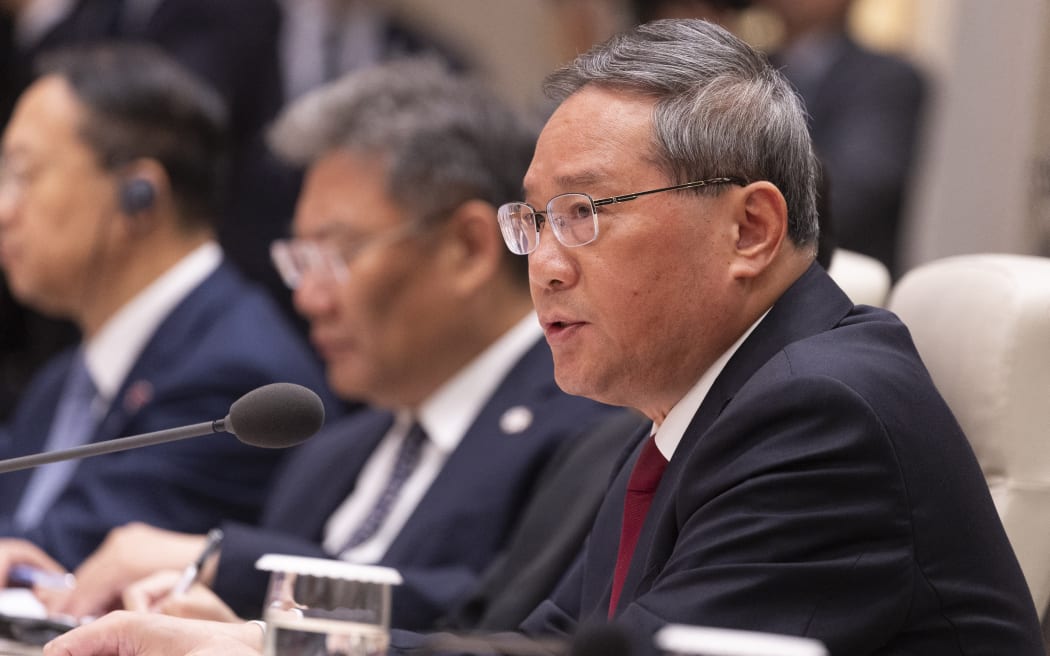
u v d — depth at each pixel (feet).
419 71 34.73
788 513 18.94
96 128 40.42
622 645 14.71
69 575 34.35
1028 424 23.29
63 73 41.14
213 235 42.19
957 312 24.25
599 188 20.89
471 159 33.58
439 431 33.68
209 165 41.50
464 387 33.83
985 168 52.60
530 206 21.52
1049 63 50.60
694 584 18.83
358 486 34.86
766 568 18.69
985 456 23.39
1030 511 23.16
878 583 18.85
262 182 51.03
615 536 23.16
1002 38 52.19
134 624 21.27
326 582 17.61
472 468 32.09
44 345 53.78
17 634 26.40
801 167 21.45
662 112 20.89
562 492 29.17
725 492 19.44
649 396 21.77
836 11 51.60
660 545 20.36
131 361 40.52
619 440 29.14
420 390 34.09
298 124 34.86
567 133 21.24
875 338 20.63
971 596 19.51
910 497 19.21
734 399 20.22
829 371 19.65
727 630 18.49
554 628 23.95
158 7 53.47
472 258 33.73
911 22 57.41
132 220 40.55
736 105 20.99
